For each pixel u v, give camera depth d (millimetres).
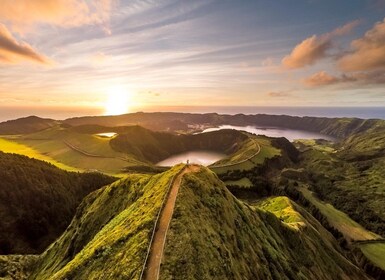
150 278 40344
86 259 50062
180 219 53250
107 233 61000
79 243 91312
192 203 61406
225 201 73438
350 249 186375
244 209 83812
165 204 59312
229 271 48031
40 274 94312
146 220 53344
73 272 48438
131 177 104688
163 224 52438
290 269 73562
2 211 160375
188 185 68188
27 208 170000
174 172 76812
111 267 45000
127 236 51188
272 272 65812
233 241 60562
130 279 40656
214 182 78062
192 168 81062
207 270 44625
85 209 115062
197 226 53562
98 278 44062
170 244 46688
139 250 45625
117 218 71500
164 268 41969
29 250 150875
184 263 43562
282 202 187375
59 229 175625
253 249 67125
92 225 94438
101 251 50188
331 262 116375
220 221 62844
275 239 89875
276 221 102625
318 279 92750
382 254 186875
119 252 47688
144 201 66375
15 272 98812
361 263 170750
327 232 180750
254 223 82438
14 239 151750
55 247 106625
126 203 89875
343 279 112938
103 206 100250
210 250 49219
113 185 106312
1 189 170750
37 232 163000
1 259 101875
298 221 143625
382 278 158375
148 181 91000
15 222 159000
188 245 47188
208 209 63625
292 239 102375
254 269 59125
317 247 119375
